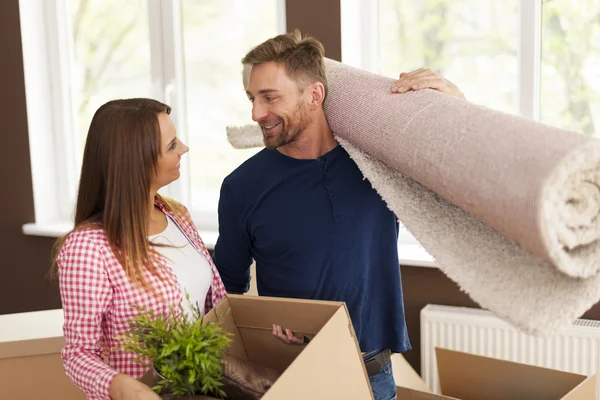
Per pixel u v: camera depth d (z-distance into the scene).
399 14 3.13
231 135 2.32
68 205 3.98
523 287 1.21
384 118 1.53
